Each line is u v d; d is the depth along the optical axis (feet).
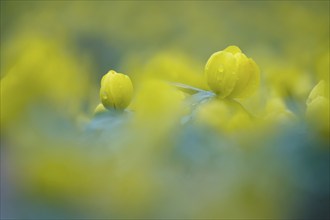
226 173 1.46
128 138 1.53
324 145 1.44
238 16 7.29
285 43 6.10
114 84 1.74
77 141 1.63
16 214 1.87
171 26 7.27
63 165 1.63
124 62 5.46
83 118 1.71
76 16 7.10
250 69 1.67
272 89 1.91
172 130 1.50
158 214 1.53
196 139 1.47
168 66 3.00
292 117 1.55
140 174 1.52
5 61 4.72
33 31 6.90
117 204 1.56
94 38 6.81
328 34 6.27
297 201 1.45
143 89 1.55
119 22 7.11
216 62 1.67
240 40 6.97
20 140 1.79
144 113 1.53
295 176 1.44
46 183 1.65
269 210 1.46
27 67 3.02
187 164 1.48
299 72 2.51
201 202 1.49
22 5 7.54
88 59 5.55
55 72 3.48
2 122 2.05
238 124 1.49
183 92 1.62
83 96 2.98
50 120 1.69
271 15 7.14
